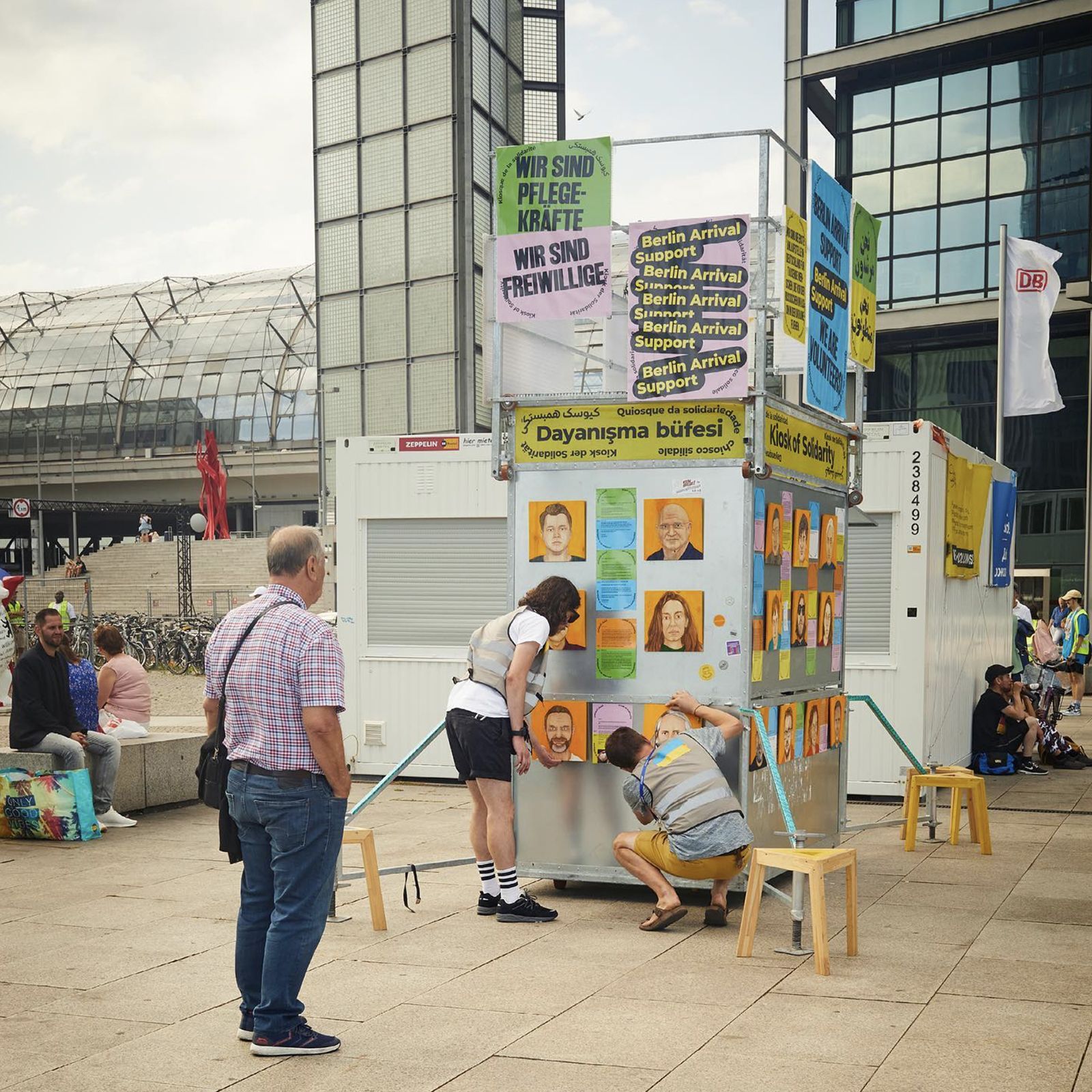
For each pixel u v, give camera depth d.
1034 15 27.11
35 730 9.22
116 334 86.44
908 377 30.12
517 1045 4.49
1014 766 12.61
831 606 8.35
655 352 7.00
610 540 7.14
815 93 30.11
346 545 12.18
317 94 29.31
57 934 6.28
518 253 7.25
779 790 6.49
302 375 79.31
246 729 4.50
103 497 86.38
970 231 28.59
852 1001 4.99
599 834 7.07
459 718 6.49
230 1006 5.06
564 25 30.47
